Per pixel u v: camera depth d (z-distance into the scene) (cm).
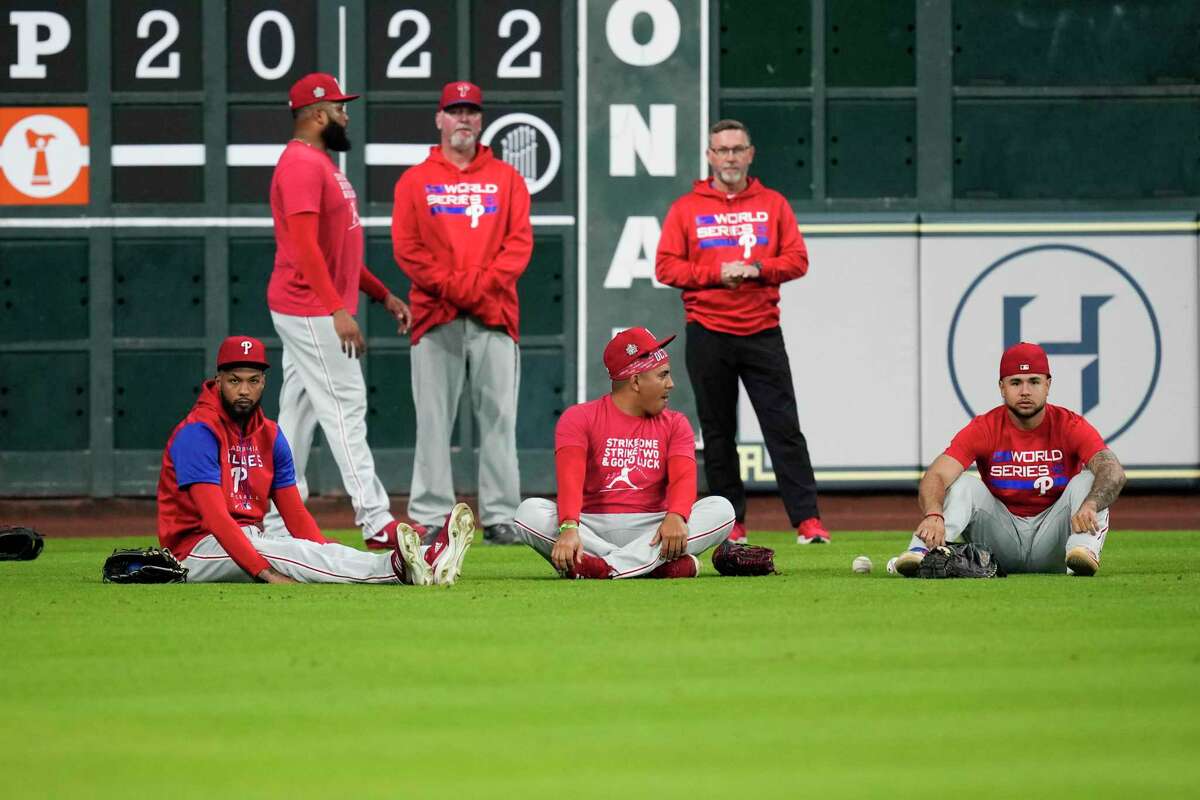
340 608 1781
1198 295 3669
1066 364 3666
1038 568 2216
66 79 3631
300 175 2680
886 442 3678
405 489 3653
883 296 3669
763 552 2216
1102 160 3706
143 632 1587
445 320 2978
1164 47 3703
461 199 2962
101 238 3644
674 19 3659
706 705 1197
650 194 3666
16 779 984
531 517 2170
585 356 3669
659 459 2195
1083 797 933
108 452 3669
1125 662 1378
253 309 3666
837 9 3681
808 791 947
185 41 3638
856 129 3691
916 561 2155
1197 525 3497
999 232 3656
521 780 977
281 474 2192
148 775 993
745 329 2945
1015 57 3697
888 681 1291
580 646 1474
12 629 1614
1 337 3653
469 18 3638
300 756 1043
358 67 3628
